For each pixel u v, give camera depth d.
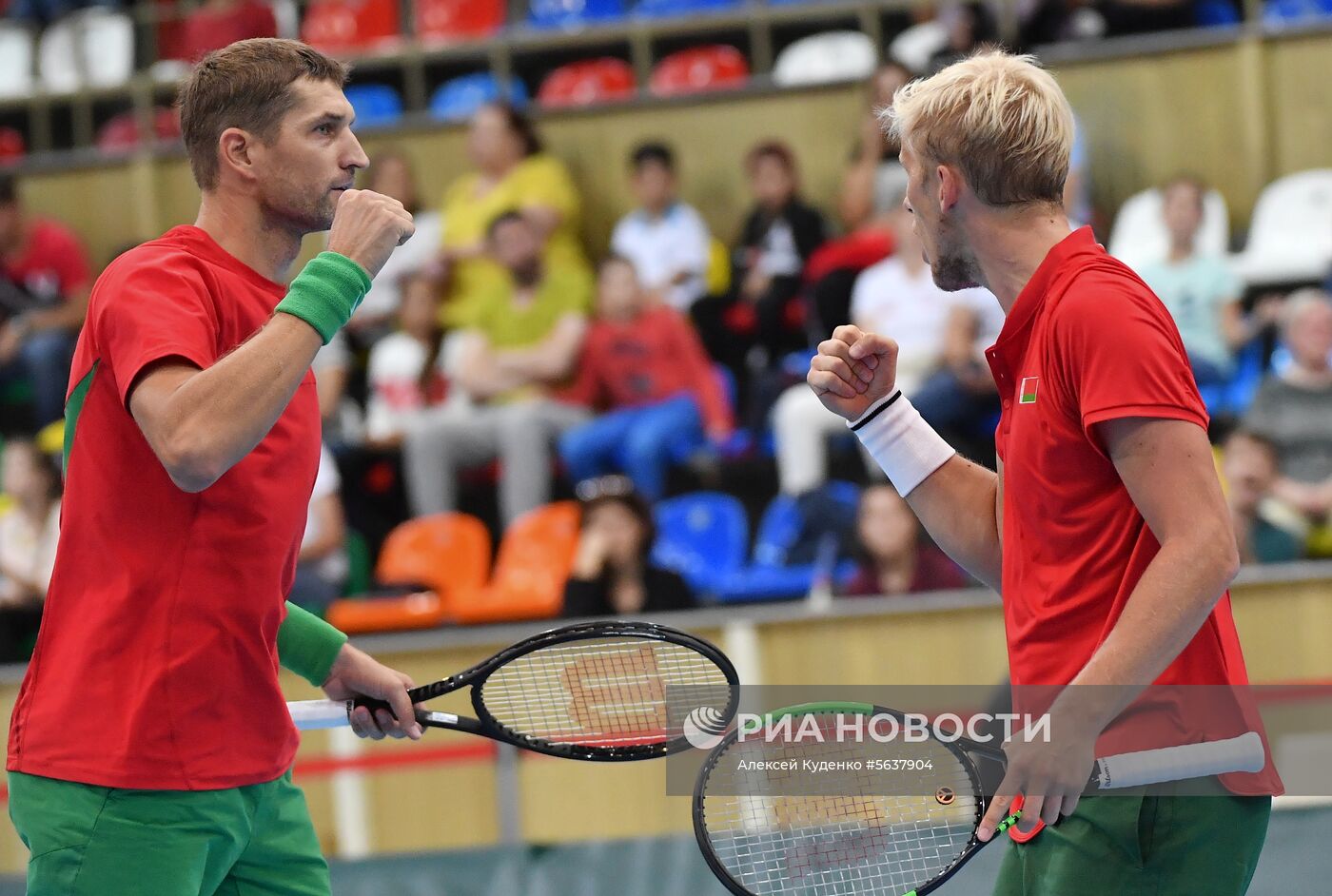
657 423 18.48
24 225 20.86
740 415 19.44
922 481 6.95
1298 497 16.38
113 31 24.50
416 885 12.95
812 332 19.11
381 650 15.51
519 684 7.80
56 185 21.39
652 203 19.97
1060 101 6.05
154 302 5.96
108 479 6.14
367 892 12.88
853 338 6.97
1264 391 17.19
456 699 15.43
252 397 5.71
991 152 5.93
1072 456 5.71
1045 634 5.84
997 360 6.05
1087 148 20.27
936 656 15.22
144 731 6.05
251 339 5.86
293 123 6.43
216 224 6.52
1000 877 6.30
